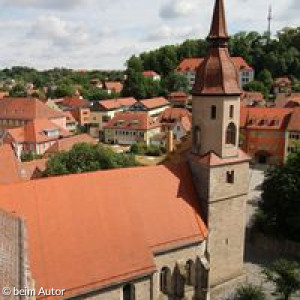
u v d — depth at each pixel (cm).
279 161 10669
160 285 3662
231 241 4200
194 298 3881
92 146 6456
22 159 10306
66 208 3225
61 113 15350
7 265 1831
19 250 2048
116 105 17775
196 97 3956
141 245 3397
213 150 3938
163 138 13200
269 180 5650
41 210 3112
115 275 3161
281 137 10562
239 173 4081
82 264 3073
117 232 3347
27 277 1877
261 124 10800
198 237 3778
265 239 5453
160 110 17762
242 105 12588
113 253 3244
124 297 3350
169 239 3591
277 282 3984
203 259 3816
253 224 6006
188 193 3959
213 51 3866
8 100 15000
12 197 3062
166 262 3609
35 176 6425
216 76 3803
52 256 2981
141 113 14238
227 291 4203
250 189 8488
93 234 3234
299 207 5234
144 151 12394
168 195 3803
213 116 3875
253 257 5125
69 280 2964
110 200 3453
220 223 4053
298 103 13250
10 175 5441
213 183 3900
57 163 5838
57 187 3266
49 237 3039
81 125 17262
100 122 17188
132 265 3272
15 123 14525
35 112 14525
